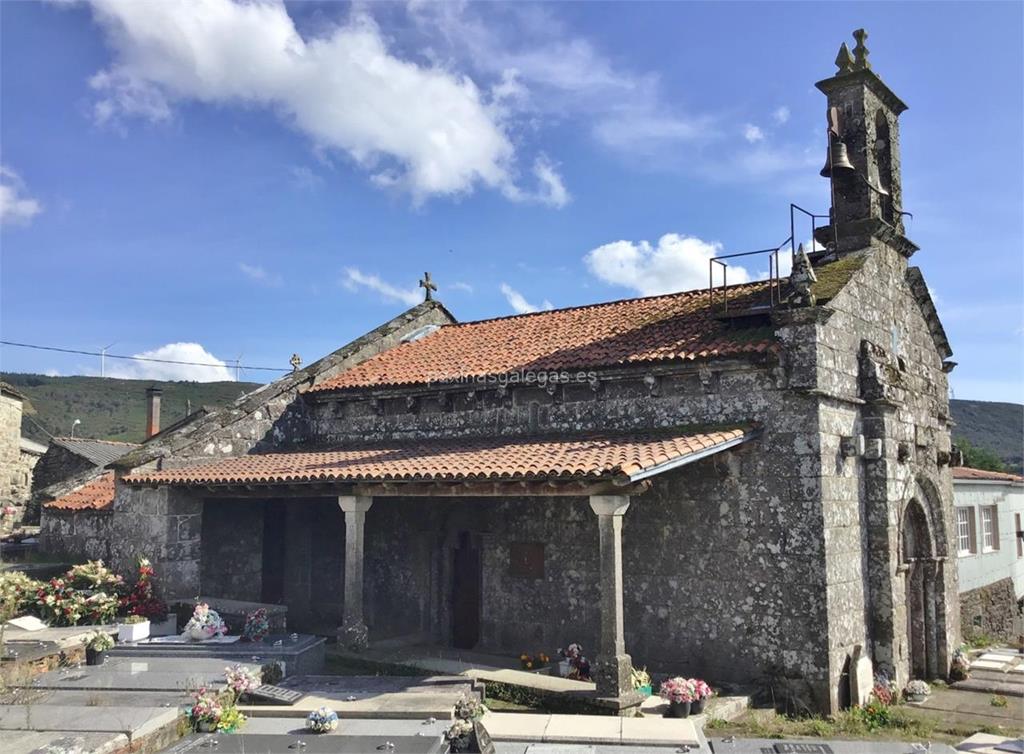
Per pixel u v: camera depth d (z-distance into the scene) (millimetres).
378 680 10984
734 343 12820
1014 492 23109
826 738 9828
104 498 16672
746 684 12055
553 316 18531
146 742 8117
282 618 13594
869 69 14805
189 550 15117
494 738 8859
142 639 12805
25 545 18500
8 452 26109
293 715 9547
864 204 14625
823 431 12109
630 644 13102
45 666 11305
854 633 12383
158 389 28750
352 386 17203
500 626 14516
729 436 11867
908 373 15461
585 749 8500
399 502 16375
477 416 15656
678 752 8336
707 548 12648
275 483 13617
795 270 12414
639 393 13766
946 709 12516
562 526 14070
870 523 13320
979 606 19984
